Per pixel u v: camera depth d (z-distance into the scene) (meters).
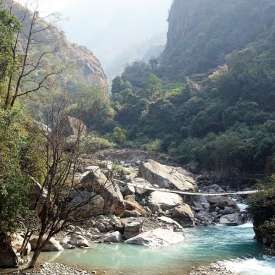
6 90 21.98
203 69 109.81
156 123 78.88
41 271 16.38
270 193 24.70
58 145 17.45
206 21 127.12
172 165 61.00
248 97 67.44
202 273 17.28
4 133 15.41
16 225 16.75
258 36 101.19
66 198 17.41
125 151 66.88
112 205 26.28
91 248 21.56
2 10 19.67
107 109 81.94
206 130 68.25
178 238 24.53
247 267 18.39
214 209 34.91
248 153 51.78
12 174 15.42
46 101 22.00
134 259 19.61
